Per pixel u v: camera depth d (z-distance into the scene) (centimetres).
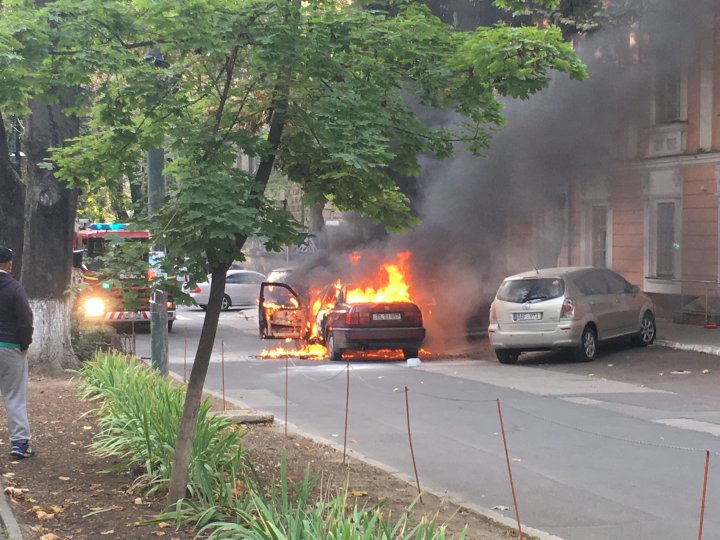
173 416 664
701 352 1638
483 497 694
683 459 812
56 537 504
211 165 550
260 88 583
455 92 633
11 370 710
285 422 959
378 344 1673
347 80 591
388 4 690
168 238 545
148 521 539
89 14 557
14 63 567
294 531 443
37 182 1268
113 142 641
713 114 2073
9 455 726
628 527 605
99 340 1416
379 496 668
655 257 2259
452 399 1180
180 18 539
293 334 1895
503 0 784
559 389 1266
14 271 1475
